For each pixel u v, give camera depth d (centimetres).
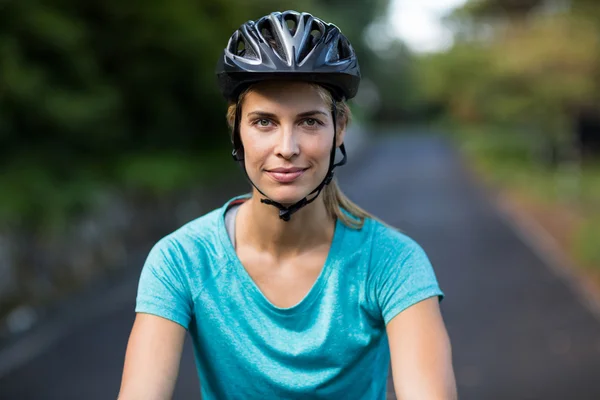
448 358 152
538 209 1739
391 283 158
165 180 1373
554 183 2133
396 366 152
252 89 152
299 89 150
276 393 159
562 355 593
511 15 2439
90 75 1197
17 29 1058
